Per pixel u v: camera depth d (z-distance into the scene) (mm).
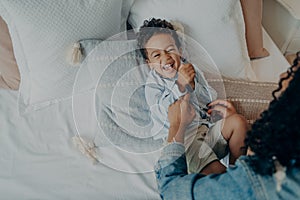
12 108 1246
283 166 589
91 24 1178
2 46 1185
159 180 889
